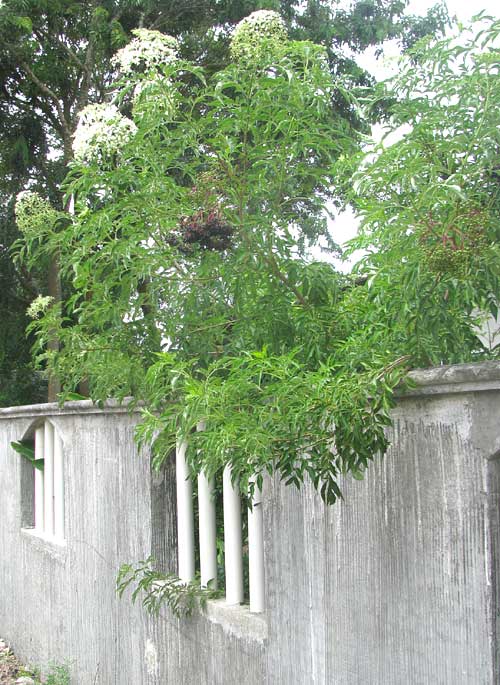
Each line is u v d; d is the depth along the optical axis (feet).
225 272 9.73
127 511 14.69
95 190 10.21
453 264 6.65
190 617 12.62
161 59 9.25
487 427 7.31
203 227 9.93
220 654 11.78
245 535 13.58
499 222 6.88
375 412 7.54
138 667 14.37
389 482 8.43
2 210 43.27
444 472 7.76
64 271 10.59
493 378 7.00
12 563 21.56
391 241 7.41
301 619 9.90
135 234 9.86
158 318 11.10
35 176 44.04
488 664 7.25
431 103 7.28
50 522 19.61
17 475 21.44
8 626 21.83
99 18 38.75
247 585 12.64
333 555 9.30
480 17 6.78
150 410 11.79
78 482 16.87
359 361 8.16
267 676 10.63
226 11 39.47
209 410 8.47
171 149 9.58
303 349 9.41
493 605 7.27
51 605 18.52
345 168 8.40
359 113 7.93
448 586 7.69
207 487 12.64
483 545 7.34
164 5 39.70
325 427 7.73
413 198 7.10
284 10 40.04
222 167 9.35
